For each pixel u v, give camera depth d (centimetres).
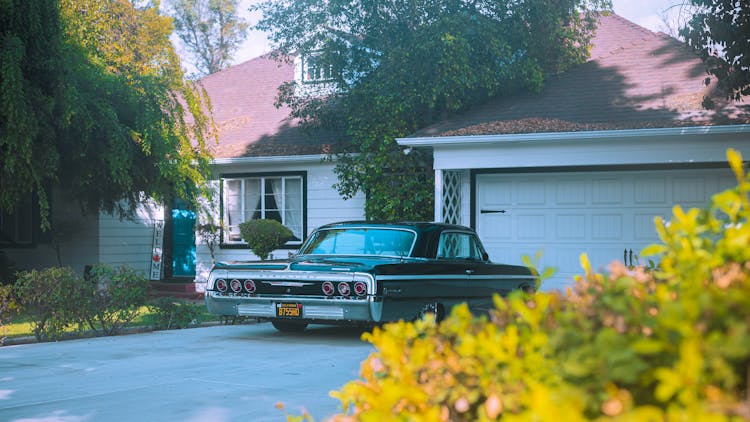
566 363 204
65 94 1338
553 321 234
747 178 236
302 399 663
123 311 1145
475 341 237
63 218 2020
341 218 1808
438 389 241
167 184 1688
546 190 1569
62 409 625
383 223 1128
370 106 1692
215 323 1298
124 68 1769
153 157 1597
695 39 1295
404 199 1639
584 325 218
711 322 195
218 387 718
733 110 1380
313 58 1811
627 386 208
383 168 1695
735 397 182
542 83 1662
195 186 1756
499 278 1200
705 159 1361
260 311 1054
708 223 243
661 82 1580
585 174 1536
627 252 1503
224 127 2055
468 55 1591
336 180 1814
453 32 1580
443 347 259
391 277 995
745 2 1230
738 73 1274
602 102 1544
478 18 1634
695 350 178
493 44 1600
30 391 700
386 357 263
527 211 1584
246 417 596
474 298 1145
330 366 839
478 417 239
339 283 990
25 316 1052
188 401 655
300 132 1898
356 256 1085
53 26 1341
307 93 1841
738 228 232
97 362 866
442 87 1577
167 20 1973
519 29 1673
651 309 225
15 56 1256
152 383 738
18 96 1256
